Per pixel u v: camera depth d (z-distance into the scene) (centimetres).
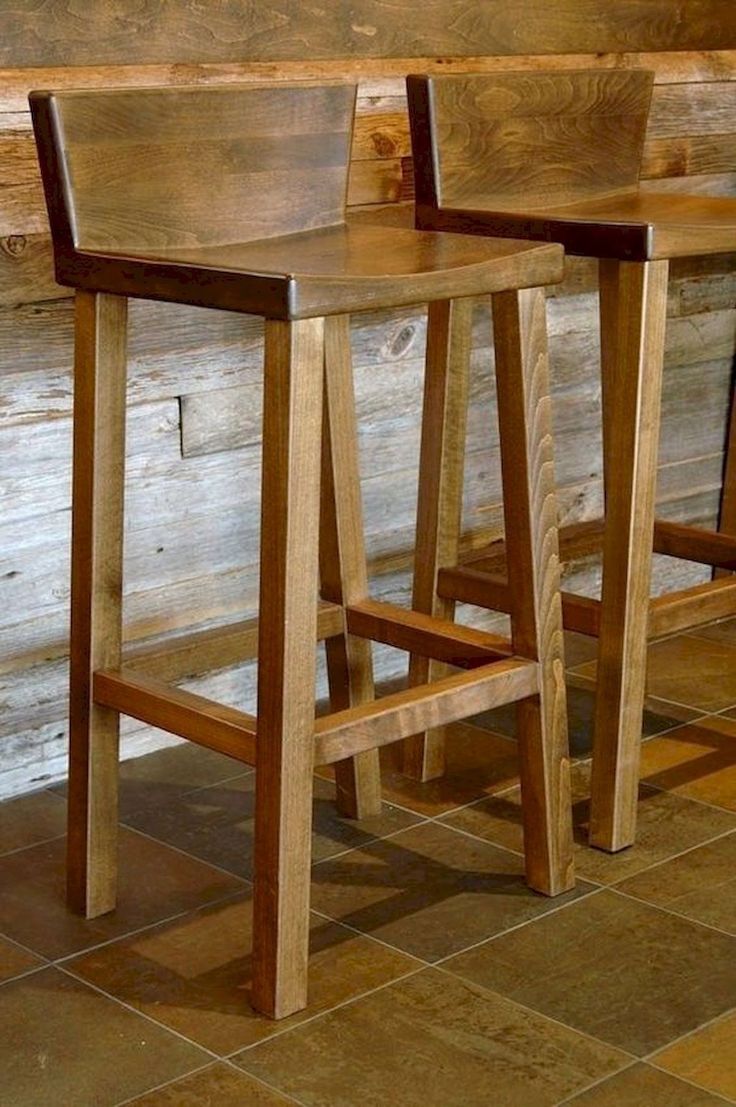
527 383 255
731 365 428
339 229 271
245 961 256
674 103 389
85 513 254
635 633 287
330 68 321
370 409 351
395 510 363
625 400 277
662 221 278
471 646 274
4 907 272
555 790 273
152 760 333
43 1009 242
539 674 266
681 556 335
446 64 341
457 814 308
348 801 305
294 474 221
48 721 317
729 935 264
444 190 290
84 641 260
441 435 310
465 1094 222
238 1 304
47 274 291
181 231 248
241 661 323
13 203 283
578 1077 226
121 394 250
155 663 280
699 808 312
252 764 237
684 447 423
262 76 311
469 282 237
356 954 257
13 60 278
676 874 286
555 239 275
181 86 244
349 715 243
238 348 323
